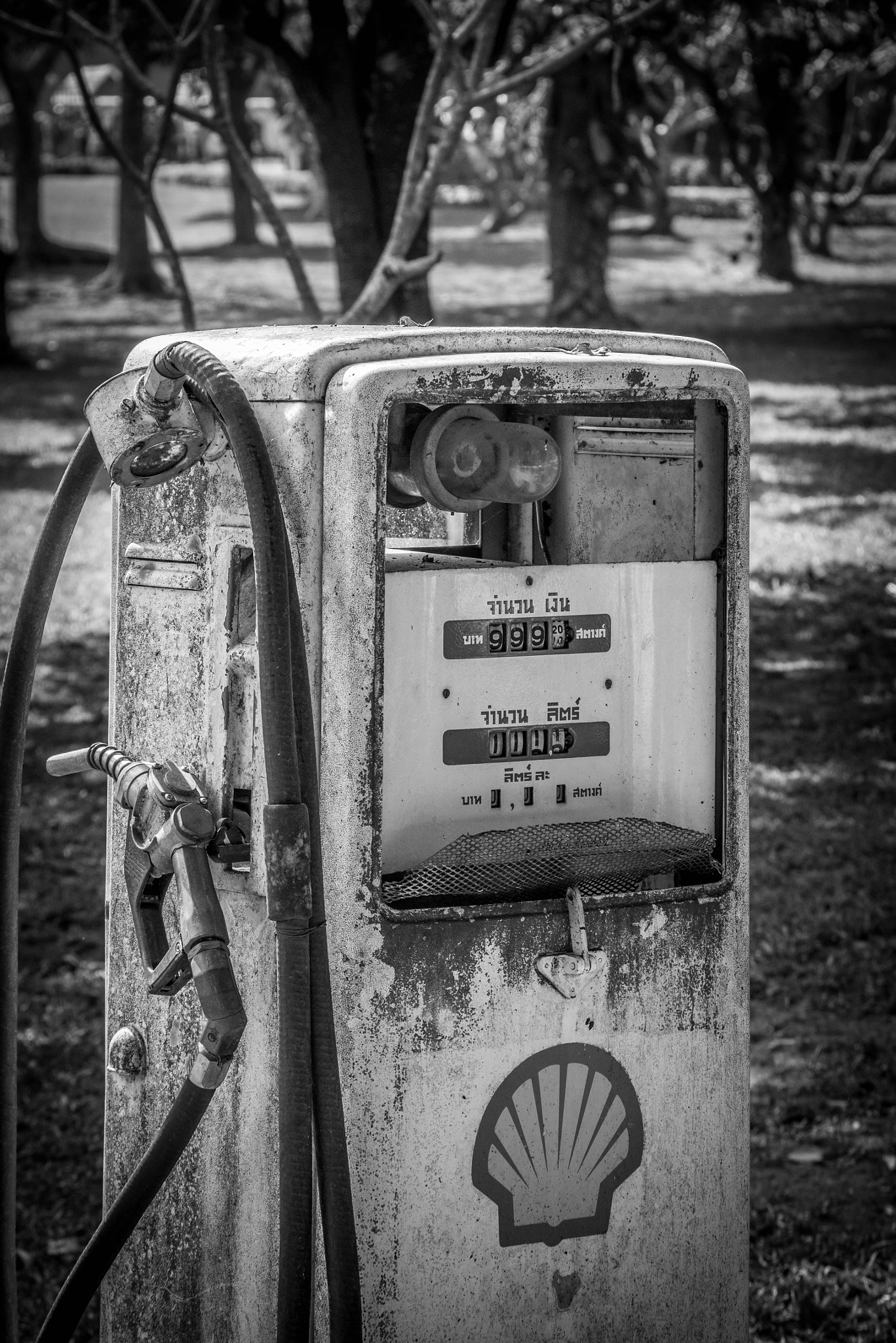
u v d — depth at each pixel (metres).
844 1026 5.23
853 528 13.26
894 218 53.28
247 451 2.08
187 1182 2.52
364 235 8.01
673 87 31.48
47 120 65.31
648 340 2.50
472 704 2.39
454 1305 2.36
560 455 2.52
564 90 21.12
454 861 2.29
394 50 7.91
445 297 32.09
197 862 2.25
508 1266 2.39
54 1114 4.67
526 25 11.05
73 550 12.80
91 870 6.64
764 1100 4.78
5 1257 2.52
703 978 2.51
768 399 20.25
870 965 5.62
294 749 2.08
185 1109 2.17
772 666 9.60
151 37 9.68
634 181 21.78
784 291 35.19
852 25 11.03
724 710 2.57
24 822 7.18
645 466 2.59
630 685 2.52
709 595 2.57
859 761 7.85
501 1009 2.35
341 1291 2.15
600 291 22.03
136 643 2.56
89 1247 2.18
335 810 2.25
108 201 63.09
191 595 2.45
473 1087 2.34
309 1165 2.11
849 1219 4.16
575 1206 2.44
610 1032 2.44
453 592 2.35
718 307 31.59
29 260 41.19
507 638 2.41
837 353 24.67
